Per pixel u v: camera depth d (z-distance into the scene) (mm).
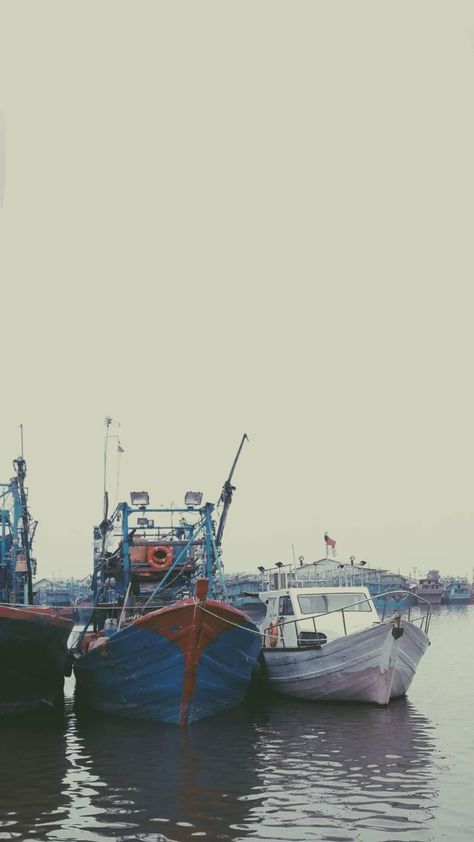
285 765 16688
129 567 28406
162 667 21516
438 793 14367
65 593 121812
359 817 13078
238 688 23875
